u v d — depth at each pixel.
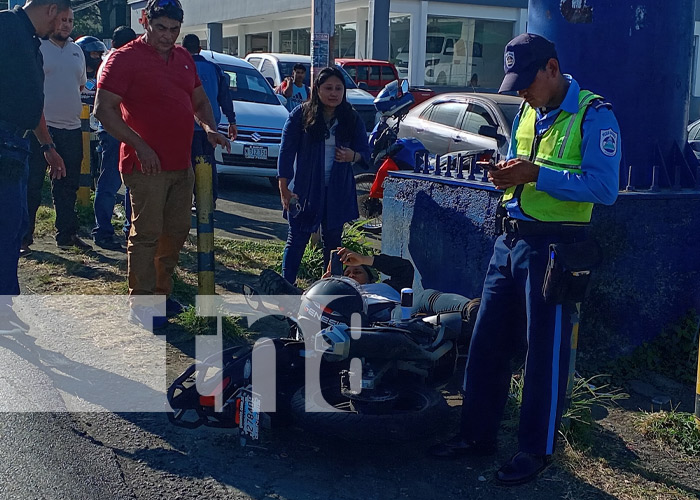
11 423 4.33
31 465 3.91
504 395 4.19
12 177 5.32
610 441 4.50
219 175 13.77
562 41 5.73
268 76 17.91
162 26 5.50
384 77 20.08
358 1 25.23
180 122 5.69
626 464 4.23
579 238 3.87
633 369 5.43
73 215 8.01
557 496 3.89
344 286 4.49
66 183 7.87
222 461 4.08
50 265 7.40
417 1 25.03
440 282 6.05
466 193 5.75
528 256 3.87
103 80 5.46
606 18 5.61
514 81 3.77
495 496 3.88
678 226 5.50
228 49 37.03
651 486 4.02
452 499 3.83
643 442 4.51
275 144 11.84
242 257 8.02
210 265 5.89
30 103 5.33
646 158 5.73
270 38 32.97
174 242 6.10
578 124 3.75
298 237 6.28
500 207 4.10
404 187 6.41
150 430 4.35
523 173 3.71
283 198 6.20
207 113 6.22
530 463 3.96
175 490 3.78
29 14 5.34
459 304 5.17
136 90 5.55
